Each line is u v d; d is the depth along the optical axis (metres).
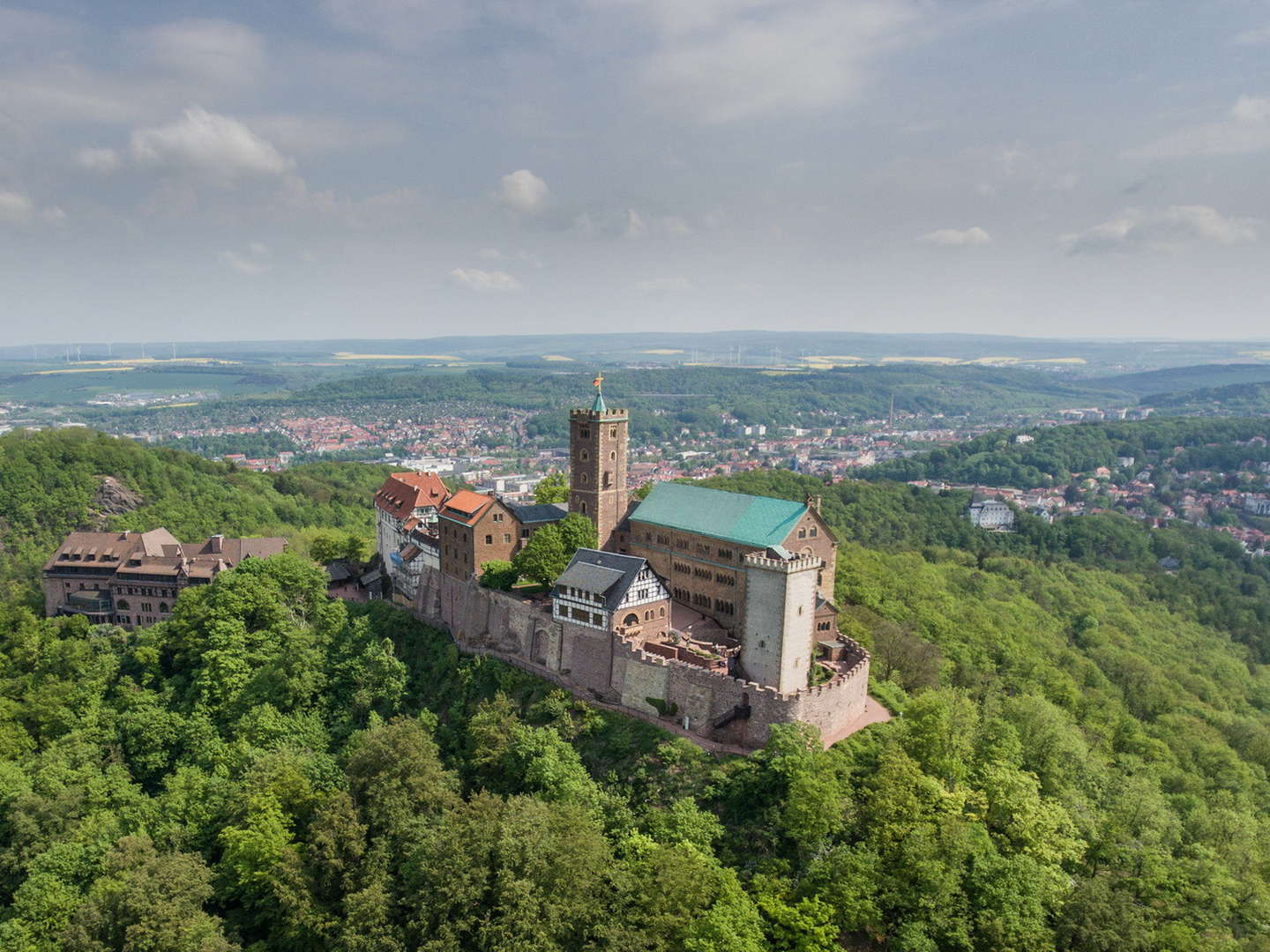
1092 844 103.06
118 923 92.94
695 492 147.38
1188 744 160.00
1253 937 89.69
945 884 85.94
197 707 140.88
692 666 114.88
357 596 186.50
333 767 115.31
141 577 179.00
